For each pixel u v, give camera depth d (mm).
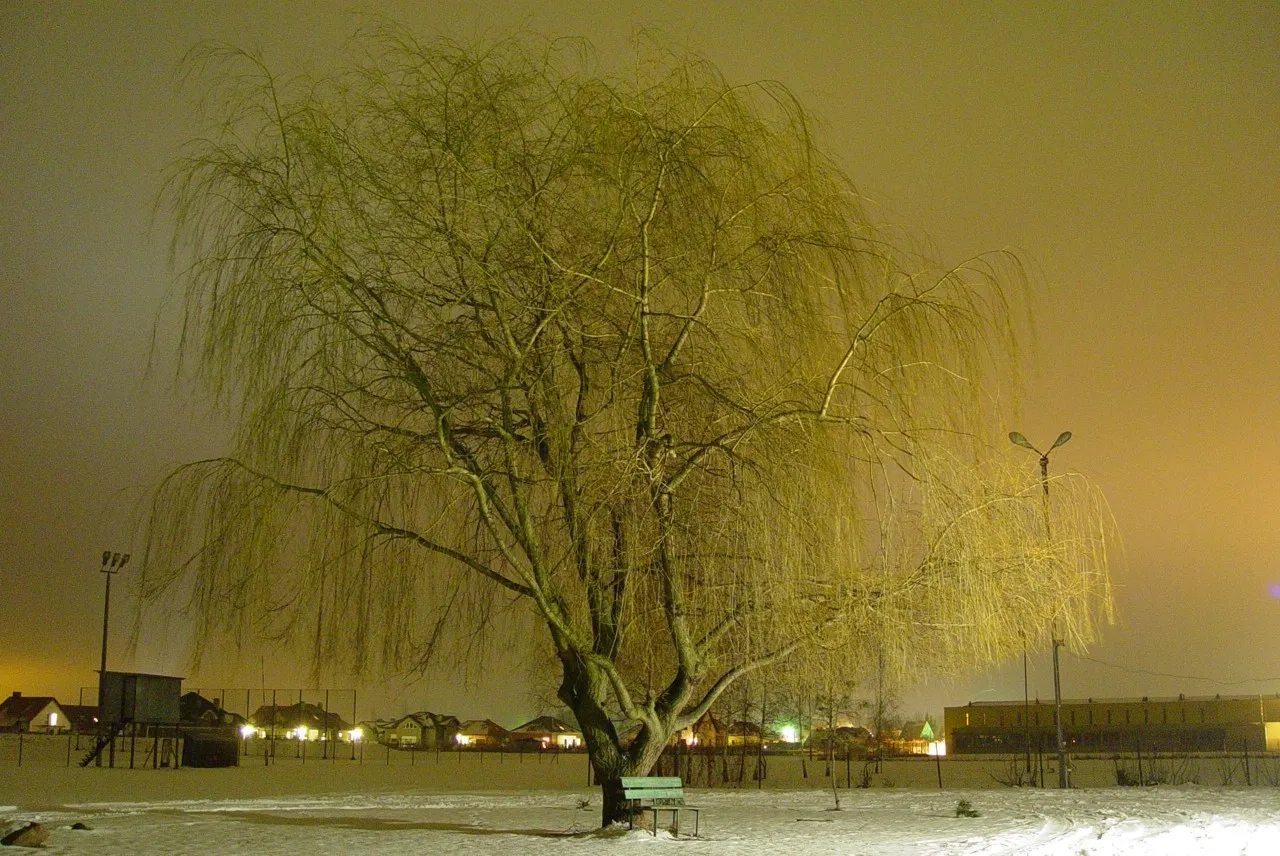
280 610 15312
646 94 15766
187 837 19562
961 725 91875
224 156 15500
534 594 16219
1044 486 15742
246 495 15094
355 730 66125
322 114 15484
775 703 28000
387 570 15844
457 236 15117
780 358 15602
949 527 15234
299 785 39656
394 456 15539
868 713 50719
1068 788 37094
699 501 15445
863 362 15648
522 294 15625
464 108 15531
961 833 21078
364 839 19047
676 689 17703
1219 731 85625
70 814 24828
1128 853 17984
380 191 15156
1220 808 27078
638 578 15250
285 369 15227
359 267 15492
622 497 14859
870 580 15273
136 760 54812
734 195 15703
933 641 15578
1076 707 89438
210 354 15094
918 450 15398
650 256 15695
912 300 15664
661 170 15320
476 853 16703
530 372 15719
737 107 15906
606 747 18609
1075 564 15672
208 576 15133
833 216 15875
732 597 15375
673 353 15883
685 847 17672
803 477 15016
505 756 78188
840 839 19703
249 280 15180
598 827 21297
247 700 58906
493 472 16188
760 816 25547
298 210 15258
